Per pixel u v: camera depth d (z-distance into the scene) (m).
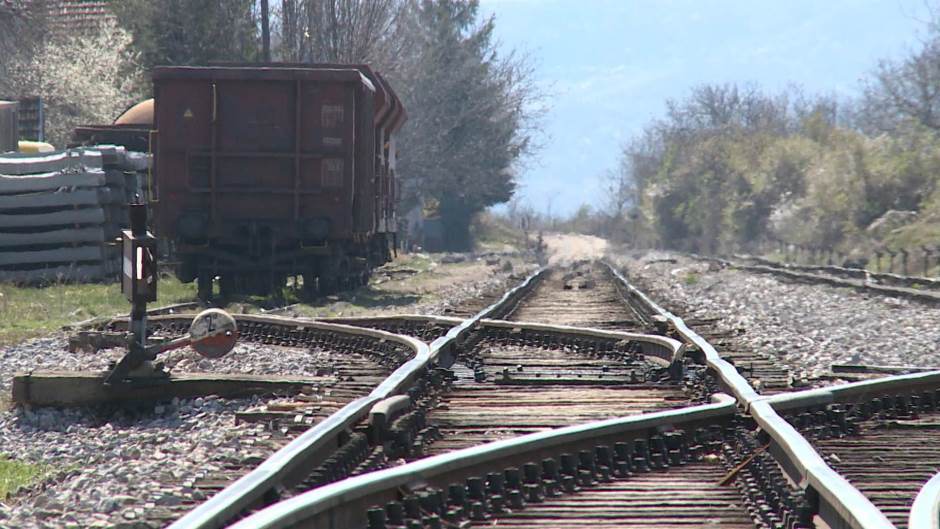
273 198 88.00
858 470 27.91
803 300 102.31
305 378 42.91
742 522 22.70
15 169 100.81
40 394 41.22
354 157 89.75
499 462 25.53
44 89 186.38
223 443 31.42
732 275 156.25
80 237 100.62
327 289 93.00
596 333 57.53
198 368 51.00
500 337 62.78
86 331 57.88
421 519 21.34
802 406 34.50
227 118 87.56
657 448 29.33
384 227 113.62
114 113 190.50
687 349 51.03
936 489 22.34
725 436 31.98
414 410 34.53
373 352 54.59
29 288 93.25
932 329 72.81
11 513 23.78
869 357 57.84
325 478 24.48
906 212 189.62
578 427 28.02
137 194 112.12
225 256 88.19
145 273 41.78
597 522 22.67
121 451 32.09
